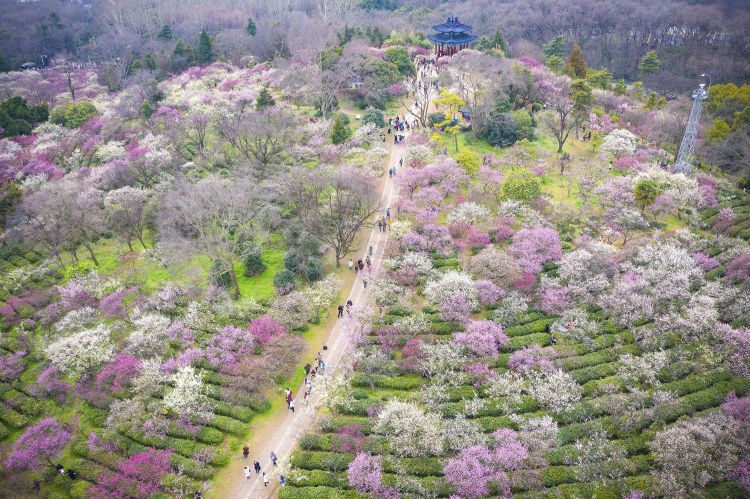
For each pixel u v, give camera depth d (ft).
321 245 267.18
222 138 367.04
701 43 615.98
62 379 219.41
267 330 222.89
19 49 631.15
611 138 337.72
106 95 476.13
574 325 220.23
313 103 405.59
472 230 267.18
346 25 516.32
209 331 232.32
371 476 168.45
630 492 160.15
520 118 357.00
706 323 208.54
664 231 272.92
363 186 265.13
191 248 241.96
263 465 183.83
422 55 498.28
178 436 192.24
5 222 301.63
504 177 307.37
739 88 395.55
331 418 194.18
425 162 319.68
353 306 242.99
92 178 321.52
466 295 228.84
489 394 196.75
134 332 221.25
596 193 302.86
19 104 416.26
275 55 492.13
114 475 180.45
